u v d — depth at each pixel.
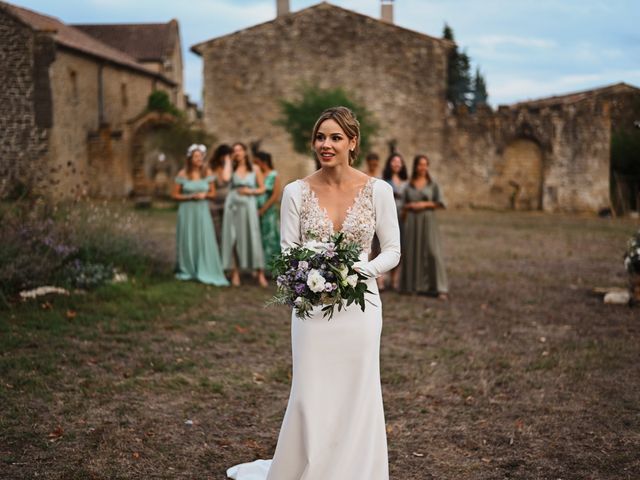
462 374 5.67
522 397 5.11
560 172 30.53
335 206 3.34
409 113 31.73
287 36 31.62
